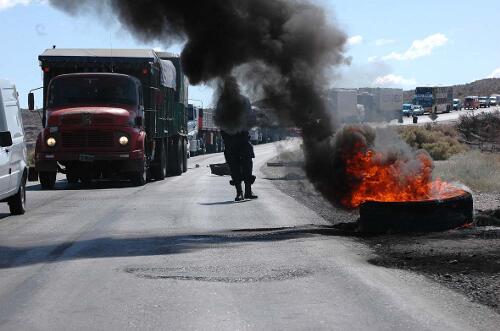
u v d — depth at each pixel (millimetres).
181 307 7102
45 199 18906
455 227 11242
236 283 8133
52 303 7328
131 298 7492
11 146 15094
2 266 9336
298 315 6750
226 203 16938
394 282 8047
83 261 9586
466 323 6426
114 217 14508
